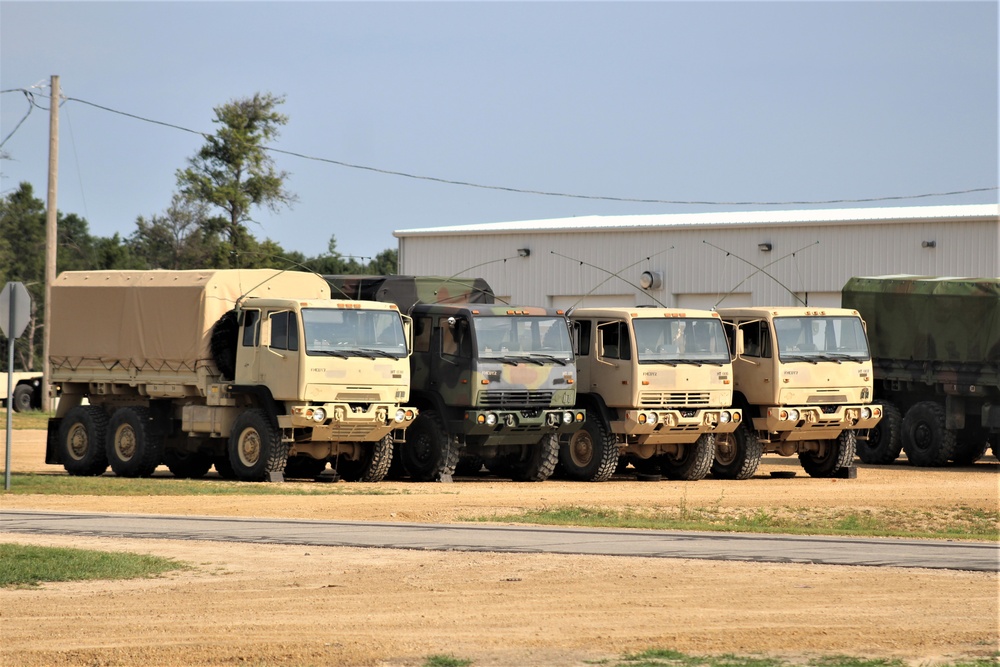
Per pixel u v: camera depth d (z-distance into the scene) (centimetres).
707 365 5975
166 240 18038
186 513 4288
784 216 10325
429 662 2241
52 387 6144
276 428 5403
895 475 6375
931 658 2273
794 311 6200
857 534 4016
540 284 10981
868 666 2219
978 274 9250
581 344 6031
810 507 4784
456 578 3005
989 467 6956
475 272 11244
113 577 3009
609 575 3041
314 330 5334
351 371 5375
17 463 6862
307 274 5953
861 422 6244
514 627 2502
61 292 6097
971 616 2591
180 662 2256
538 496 4947
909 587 2889
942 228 9388
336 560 3269
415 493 4978
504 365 5619
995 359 6606
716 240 10256
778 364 6072
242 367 5516
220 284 5656
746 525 4262
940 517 4612
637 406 5822
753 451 6169
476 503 4625
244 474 5466
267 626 2514
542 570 3114
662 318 5931
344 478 5809
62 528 3831
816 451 6372
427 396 5725
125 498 4697
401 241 11588
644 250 10556
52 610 2664
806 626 2506
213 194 16562
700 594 2809
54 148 9788
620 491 5266
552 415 5725
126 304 5869
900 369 7006
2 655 2300
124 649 2339
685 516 4466
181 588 2894
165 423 5816
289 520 4084
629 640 2395
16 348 19338
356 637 2419
